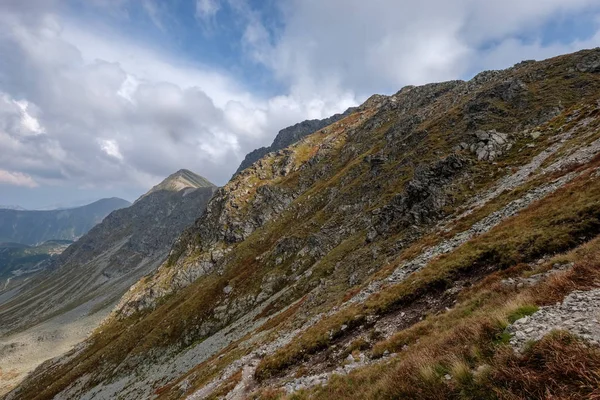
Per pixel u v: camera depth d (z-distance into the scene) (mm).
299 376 23672
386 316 24875
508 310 11508
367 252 56031
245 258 144250
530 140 56531
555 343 7926
